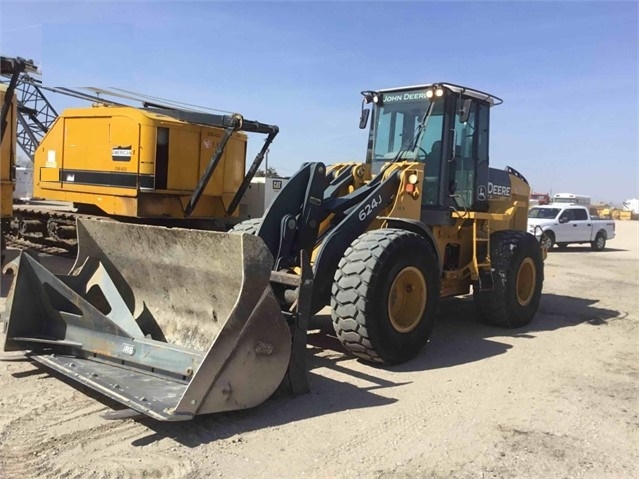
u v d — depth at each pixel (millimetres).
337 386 4898
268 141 9992
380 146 7465
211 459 3520
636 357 6273
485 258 7234
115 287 5109
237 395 4016
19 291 4957
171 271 4844
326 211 5945
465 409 4527
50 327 5094
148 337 4859
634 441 4062
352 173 6762
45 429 3816
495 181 8242
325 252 5418
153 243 4789
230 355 3939
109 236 5129
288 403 4453
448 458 3693
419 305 5664
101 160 9945
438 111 6926
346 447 3777
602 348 6617
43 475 3242
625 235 33625
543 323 7922
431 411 4449
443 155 6855
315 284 5336
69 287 5078
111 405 4238
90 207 10906
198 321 4797
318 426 4070
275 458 3580
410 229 6137
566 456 3789
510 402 4730
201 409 3812
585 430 4223
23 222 12203
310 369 5324
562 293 10758
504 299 7254
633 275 14008
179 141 9859
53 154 10727
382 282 5172
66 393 4434
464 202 7398
